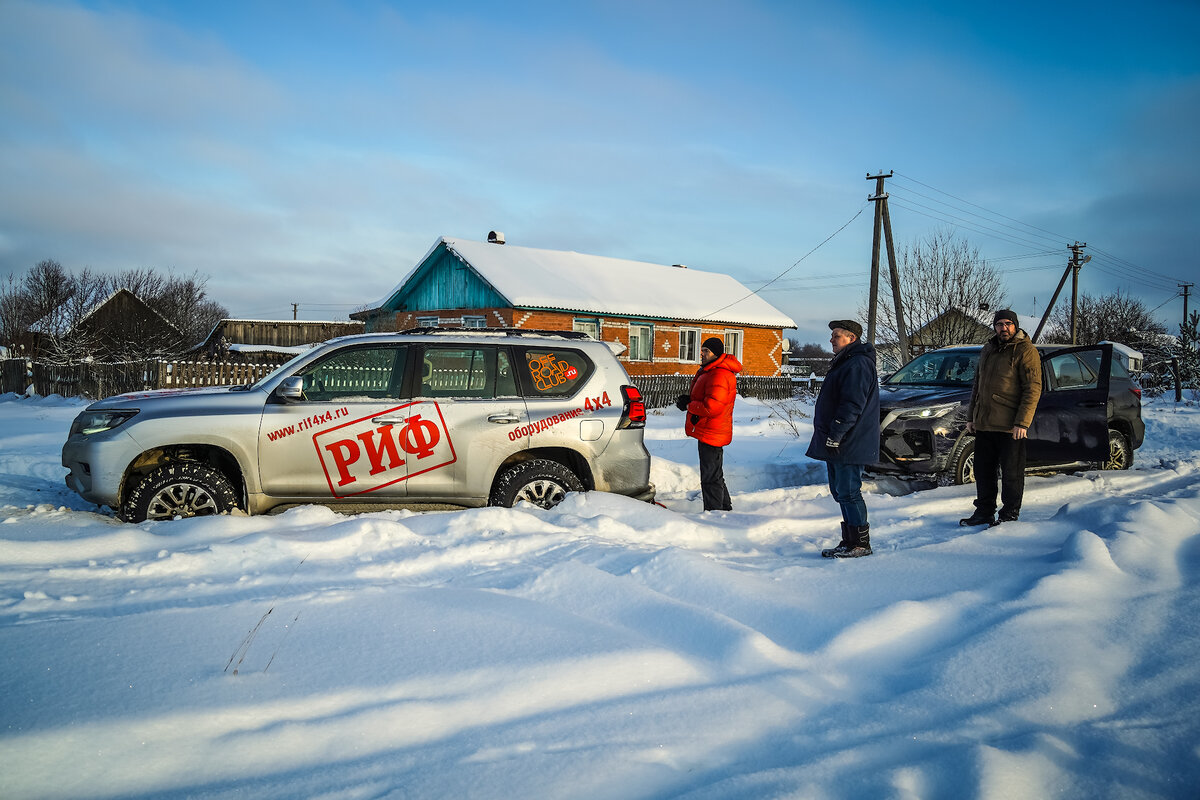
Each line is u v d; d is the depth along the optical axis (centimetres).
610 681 294
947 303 2827
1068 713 278
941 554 498
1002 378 588
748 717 272
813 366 4966
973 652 318
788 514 633
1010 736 261
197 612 354
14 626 328
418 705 266
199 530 473
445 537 489
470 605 371
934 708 280
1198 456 1042
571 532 505
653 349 2808
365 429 559
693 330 2956
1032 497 718
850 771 237
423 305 2803
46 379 2436
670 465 878
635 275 3073
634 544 493
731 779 230
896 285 2520
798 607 377
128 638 319
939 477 795
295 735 245
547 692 282
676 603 371
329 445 554
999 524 587
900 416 786
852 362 504
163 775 223
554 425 590
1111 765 245
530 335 619
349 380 576
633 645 324
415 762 236
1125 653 332
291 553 443
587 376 610
